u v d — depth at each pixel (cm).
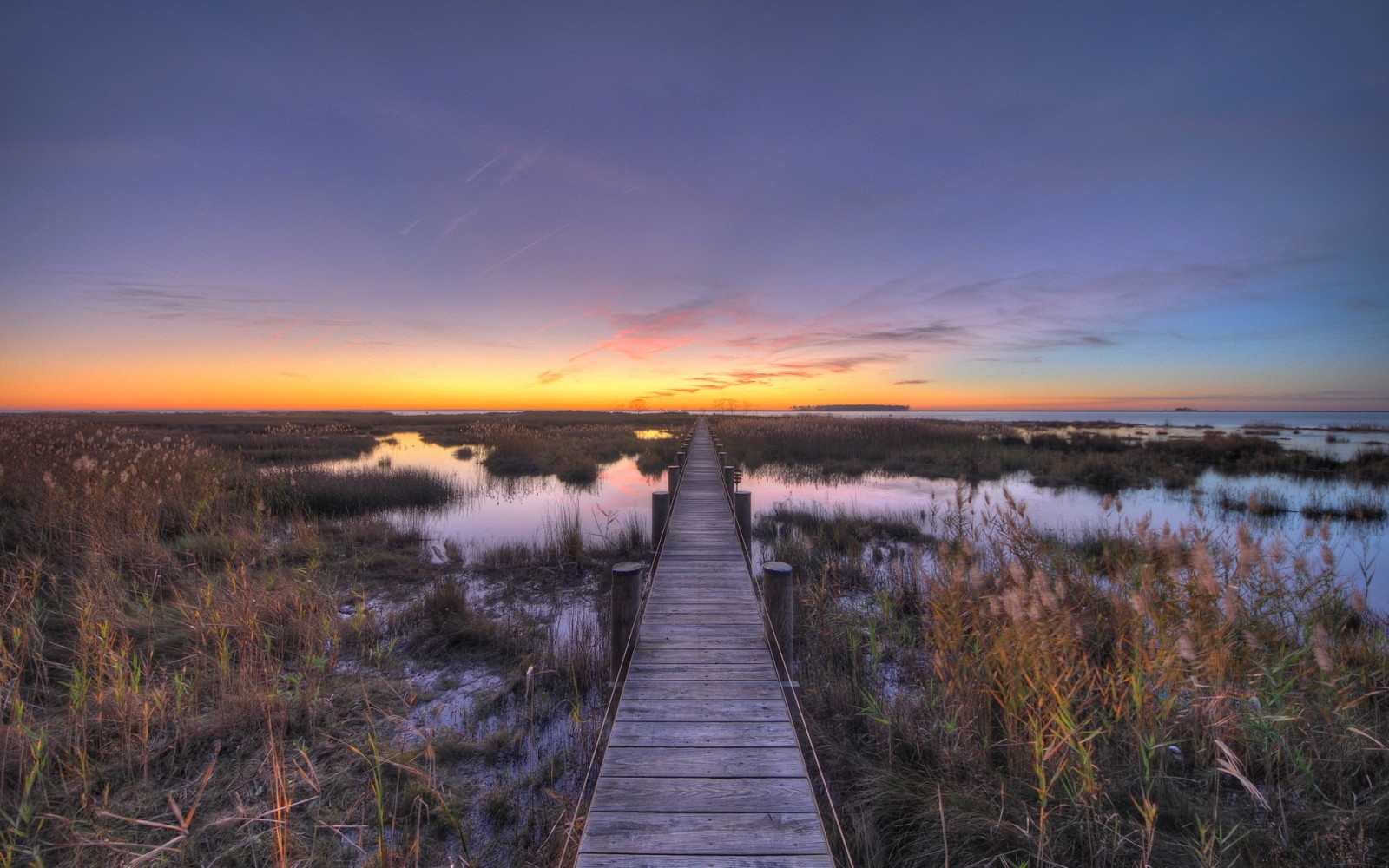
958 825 304
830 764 376
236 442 2355
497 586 743
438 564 830
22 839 286
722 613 526
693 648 456
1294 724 339
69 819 285
